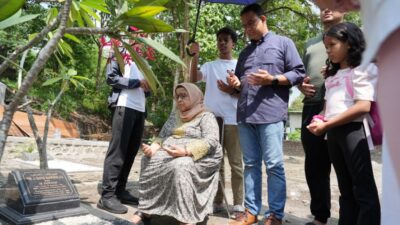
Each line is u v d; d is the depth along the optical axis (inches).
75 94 463.2
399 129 15.6
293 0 404.8
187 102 111.0
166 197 98.5
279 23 423.5
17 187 88.3
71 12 62.7
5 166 210.1
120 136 118.4
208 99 130.6
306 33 414.0
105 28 42.4
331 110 83.3
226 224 110.3
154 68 387.9
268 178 101.3
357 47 80.1
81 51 458.0
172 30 43.5
